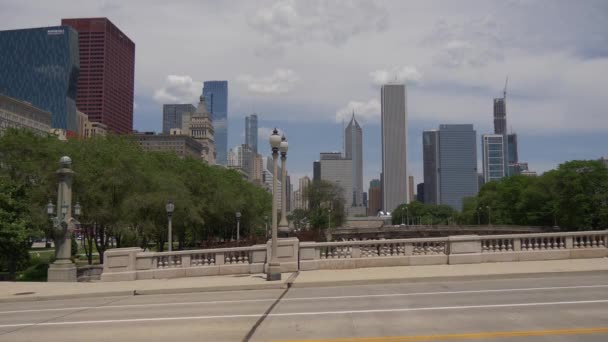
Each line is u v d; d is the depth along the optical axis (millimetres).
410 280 19797
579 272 20344
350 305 14594
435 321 11906
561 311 12766
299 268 24281
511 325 11266
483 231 112562
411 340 10078
